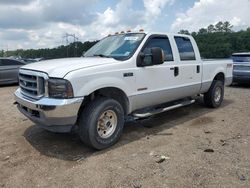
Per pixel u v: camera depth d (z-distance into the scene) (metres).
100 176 3.71
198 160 4.14
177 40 6.14
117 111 4.75
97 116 4.41
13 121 6.47
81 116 4.43
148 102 5.44
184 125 6.00
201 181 3.52
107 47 5.63
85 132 4.40
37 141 5.07
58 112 4.06
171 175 3.69
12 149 4.71
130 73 4.91
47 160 4.26
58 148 4.73
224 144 4.79
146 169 3.88
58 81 4.09
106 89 4.70
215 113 7.04
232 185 3.41
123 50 5.23
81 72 4.21
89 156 4.38
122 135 5.34
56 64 4.50
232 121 6.26
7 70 13.41
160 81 5.53
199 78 6.73
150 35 5.44
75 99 4.12
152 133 5.46
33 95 4.49
